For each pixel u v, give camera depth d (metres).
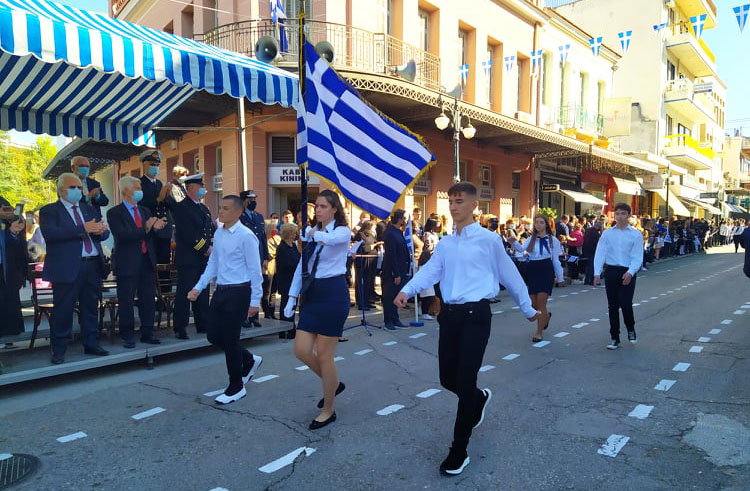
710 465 3.49
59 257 5.29
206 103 12.02
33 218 10.84
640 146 31.39
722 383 5.25
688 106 33.41
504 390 5.08
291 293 4.34
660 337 7.41
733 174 55.62
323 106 4.71
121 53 5.07
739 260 22.62
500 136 16.84
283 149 13.05
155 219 6.09
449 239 3.61
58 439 3.96
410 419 4.34
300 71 4.67
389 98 11.78
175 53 5.56
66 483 3.29
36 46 4.46
